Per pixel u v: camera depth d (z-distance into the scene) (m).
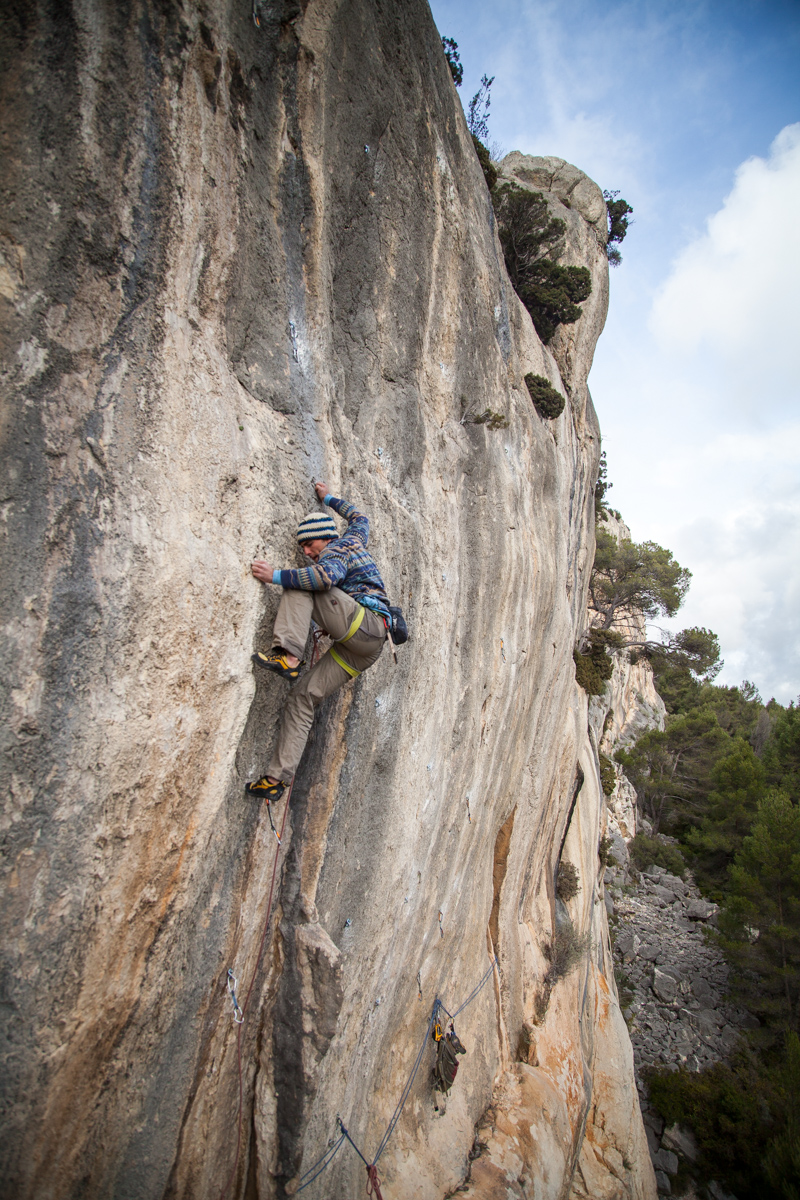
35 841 2.85
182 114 3.35
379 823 6.16
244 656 3.90
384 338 6.26
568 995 13.65
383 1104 7.13
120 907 3.27
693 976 22.53
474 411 8.56
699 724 36.62
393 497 6.16
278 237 4.41
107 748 3.08
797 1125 14.70
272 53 4.16
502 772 10.32
